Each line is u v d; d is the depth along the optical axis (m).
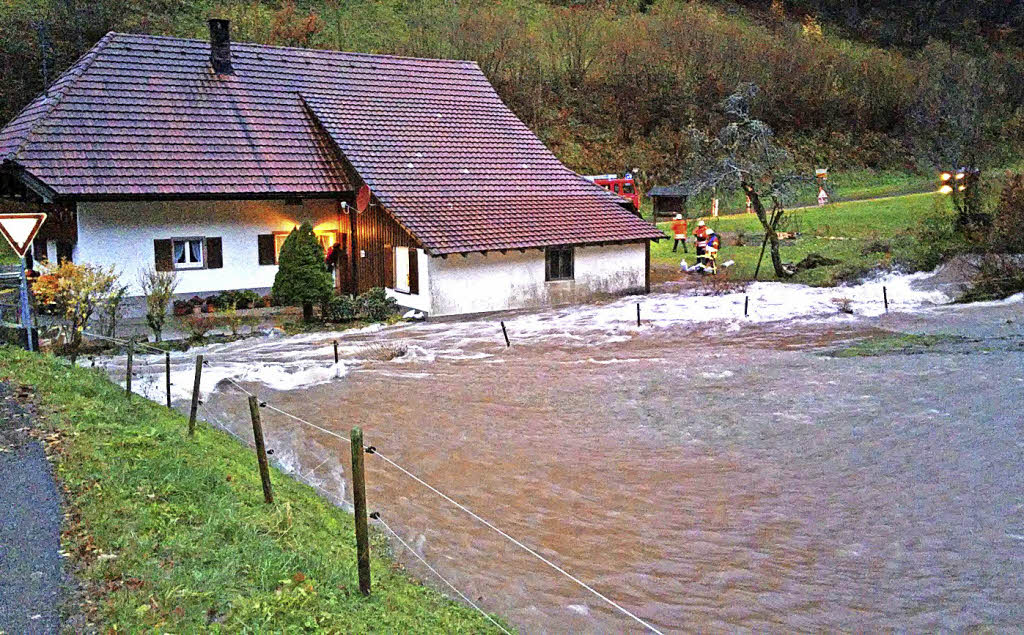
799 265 34.03
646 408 15.99
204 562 7.32
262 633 6.36
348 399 16.84
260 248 29.11
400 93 34.28
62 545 7.32
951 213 37.62
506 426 14.95
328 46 55.38
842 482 11.97
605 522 10.72
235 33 53.28
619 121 61.28
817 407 15.70
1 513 7.89
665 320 25.75
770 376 18.22
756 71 66.38
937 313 25.02
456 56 58.62
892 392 16.50
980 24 90.38
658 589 9.04
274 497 9.64
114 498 8.31
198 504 8.62
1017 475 12.02
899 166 64.38
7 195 28.62
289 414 15.64
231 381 18.03
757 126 33.12
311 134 31.19
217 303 27.92
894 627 8.28
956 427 14.20
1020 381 16.84
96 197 25.58
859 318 24.86
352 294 30.64
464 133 33.81
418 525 10.56
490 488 11.91
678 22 68.12
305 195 29.09
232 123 29.98
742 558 9.73
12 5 46.91
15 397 11.45
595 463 12.93
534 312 28.12
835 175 61.97
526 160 33.97
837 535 10.28
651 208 54.03
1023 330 21.86
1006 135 64.50
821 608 8.65
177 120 29.05
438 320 27.08
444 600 8.33
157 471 9.20
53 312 22.31
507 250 27.77
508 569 9.44
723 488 11.84
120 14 48.97
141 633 6.11
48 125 26.84
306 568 7.60
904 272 30.69
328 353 21.38
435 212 28.59
